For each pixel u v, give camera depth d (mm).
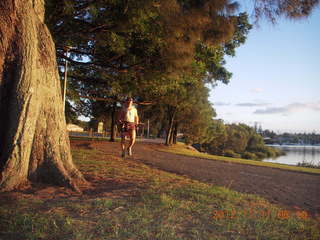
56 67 5883
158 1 8117
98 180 6305
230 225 4008
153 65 11219
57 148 5613
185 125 38812
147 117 38625
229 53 12508
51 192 4871
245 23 11828
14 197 4410
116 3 8688
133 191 5430
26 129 4895
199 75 14391
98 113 31875
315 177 10992
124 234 3414
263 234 3807
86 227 3564
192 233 3619
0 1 4852
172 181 7039
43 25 5711
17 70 4883
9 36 4926
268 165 15016
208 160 15375
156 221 3918
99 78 16000
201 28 8008
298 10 6250
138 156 13547
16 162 4801
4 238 3211
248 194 6609
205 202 5105
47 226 3518
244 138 87938
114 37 9586
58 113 5766
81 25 10539
